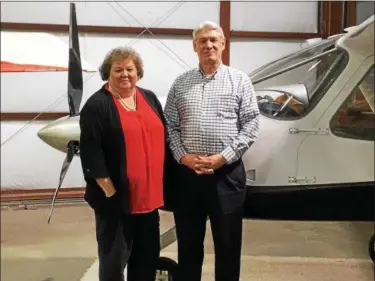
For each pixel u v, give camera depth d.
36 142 5.69
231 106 2.10
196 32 2.13
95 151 1.96
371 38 2.68
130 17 5.77
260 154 2.59
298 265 3.46
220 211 2.18
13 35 2.96
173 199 2.31
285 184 2.60
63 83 5.70
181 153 2.17
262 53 6.05
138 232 2.18
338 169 2.62
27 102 5.67
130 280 2.24
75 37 3.01
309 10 6.07
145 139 2.03
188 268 2.33
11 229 4.40
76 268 3.35
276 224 4.62
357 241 4.07
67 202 5.54
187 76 2.20
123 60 1.99
